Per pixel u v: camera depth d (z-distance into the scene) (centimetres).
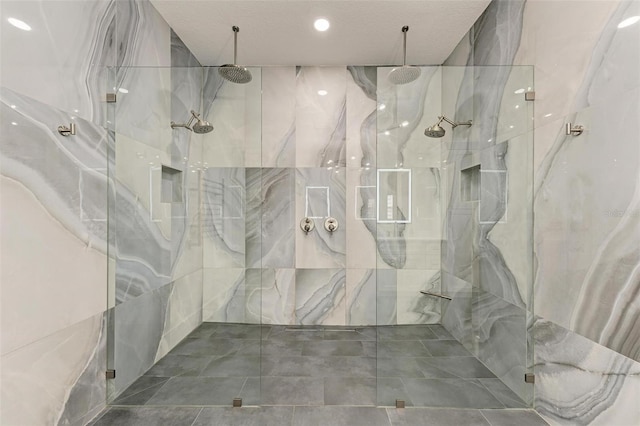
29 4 111
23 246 110
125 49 167
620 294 107
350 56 252
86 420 143
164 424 145
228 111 204
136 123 173
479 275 183
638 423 102
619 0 106
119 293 163
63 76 127
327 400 164
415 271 184
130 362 170
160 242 191
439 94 183
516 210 161
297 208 269
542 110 146
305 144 270
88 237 143
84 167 140
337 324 268
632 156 102
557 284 138
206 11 196
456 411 155
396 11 196
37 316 116
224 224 202
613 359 110
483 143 182
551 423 143
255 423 146
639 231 100
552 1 138
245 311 194
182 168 197
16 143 107
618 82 106
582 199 123
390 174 185
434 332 176
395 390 170
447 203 185
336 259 269
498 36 181
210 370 180
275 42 231
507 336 167
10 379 105
